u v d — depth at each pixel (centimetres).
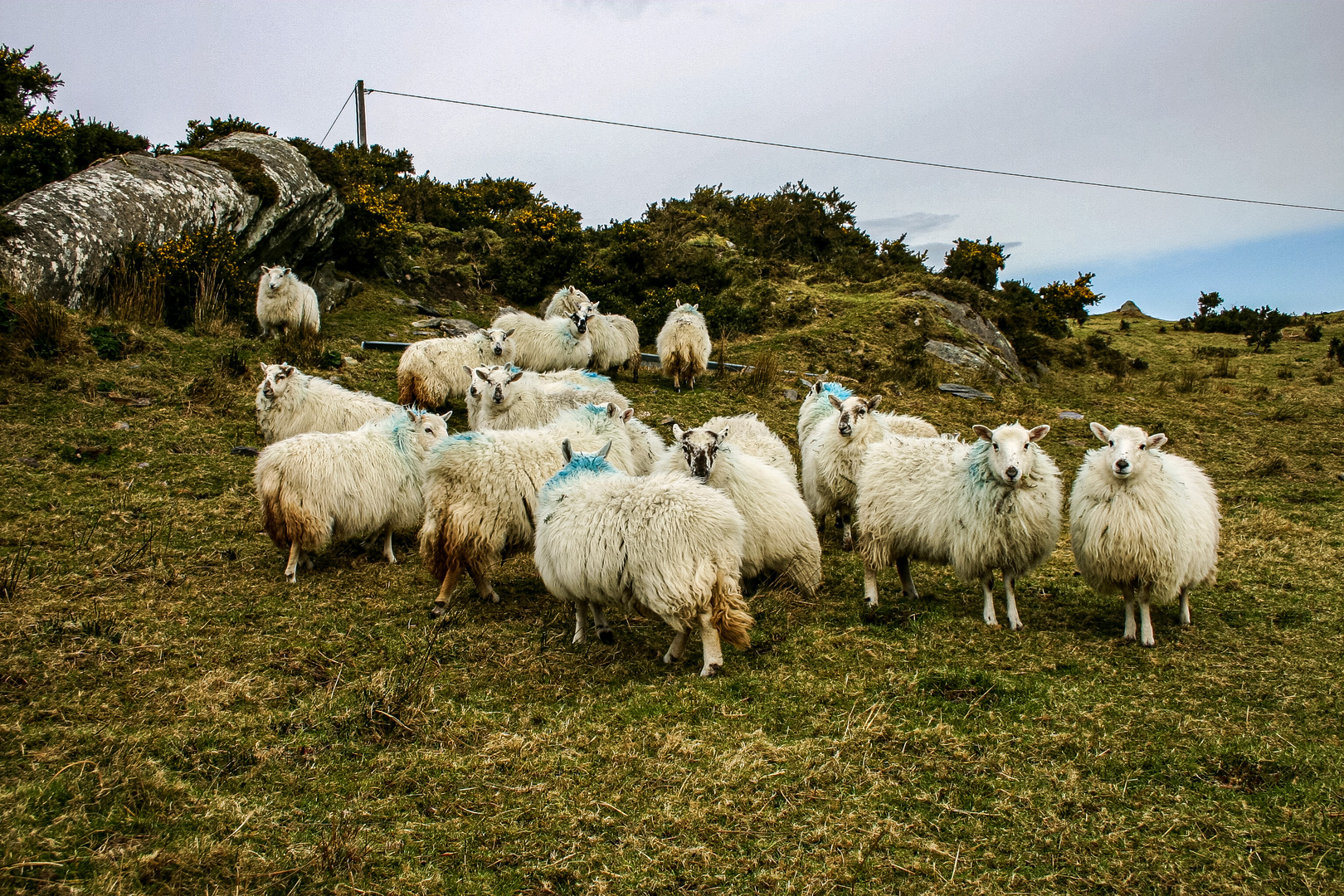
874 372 1730
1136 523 575
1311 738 443
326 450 671
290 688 489
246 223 1559
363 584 679
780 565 680
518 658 549
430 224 2438
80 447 869
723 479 650
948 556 644
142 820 353
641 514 511
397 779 402
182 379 1098
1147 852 350
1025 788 398
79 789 368
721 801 389
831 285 2452
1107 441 611
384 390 1257
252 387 1129
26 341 1040
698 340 1457
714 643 526
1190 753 427
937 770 414
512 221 2536
